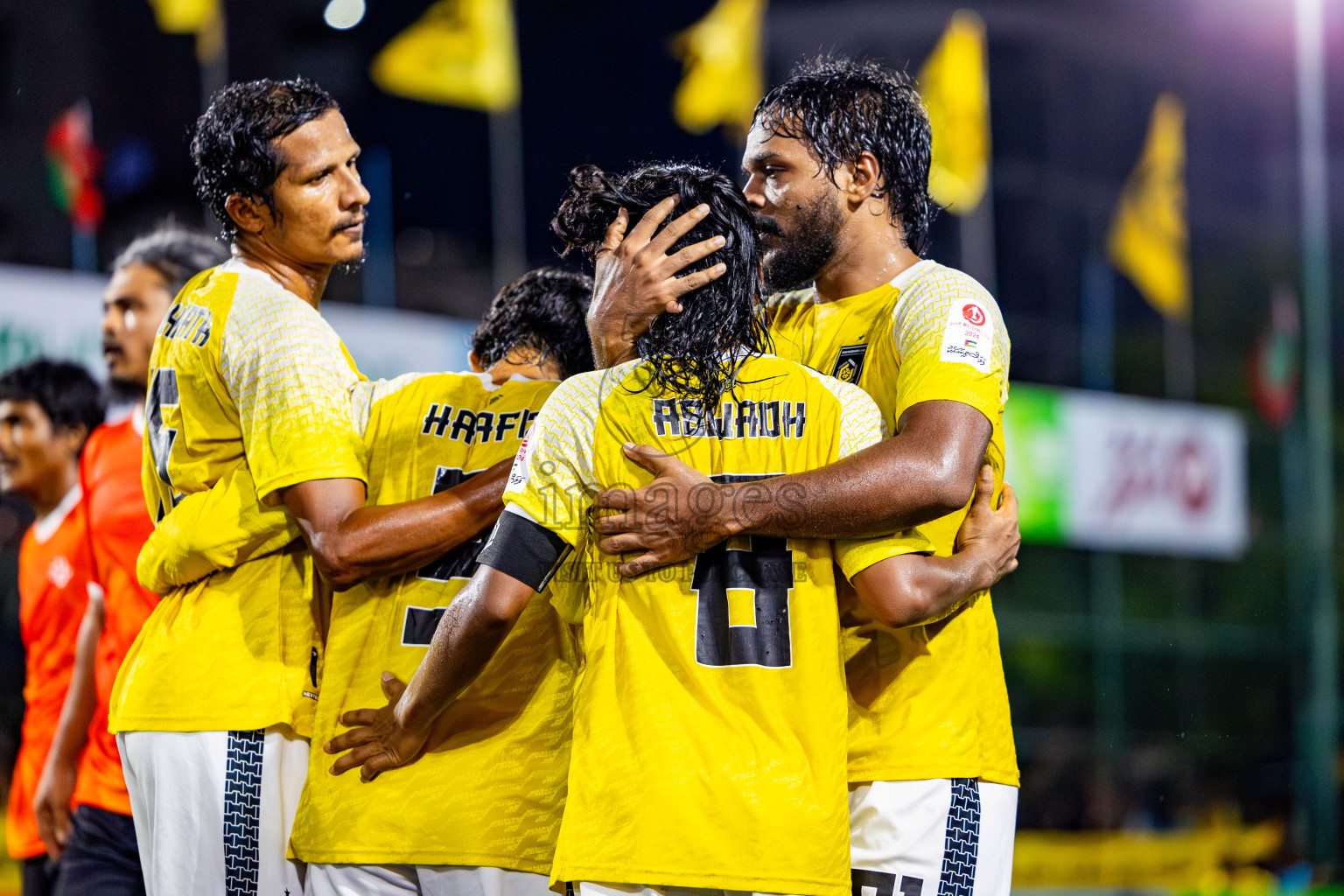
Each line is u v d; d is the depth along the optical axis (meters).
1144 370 69.12
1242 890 49.12
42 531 14.90
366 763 8.66
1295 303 72.00
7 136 45.81
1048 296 71.31
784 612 7.68
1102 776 51.88
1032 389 53.03
